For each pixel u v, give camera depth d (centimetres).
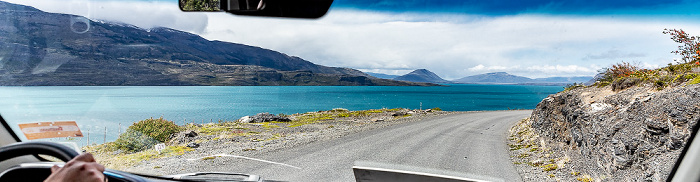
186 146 1077
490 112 3225
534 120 1294
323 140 1355
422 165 855
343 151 1094
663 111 478
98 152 536
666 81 564
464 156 926
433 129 1742
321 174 806
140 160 656
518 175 665
